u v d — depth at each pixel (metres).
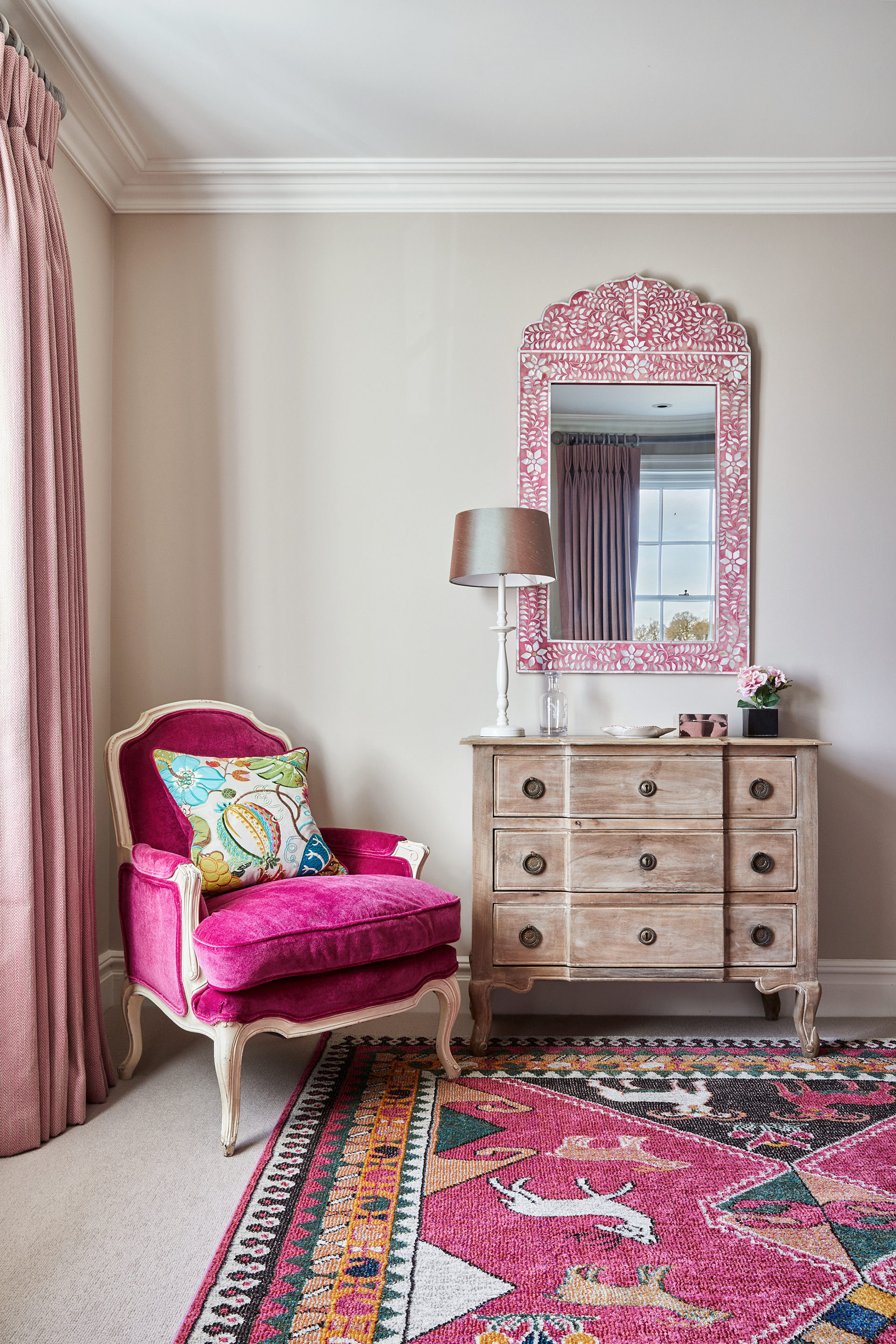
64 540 2.24
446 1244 1.59
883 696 3.04
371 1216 1.68
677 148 2.93
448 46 2.43
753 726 2.84
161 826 2.46
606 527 3.05
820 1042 2.70
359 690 3.07
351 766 3.06
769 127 2.82
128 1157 1.96
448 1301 1.43
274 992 2.01
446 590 3.07
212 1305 1.42
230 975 1.93
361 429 3.09
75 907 2.20
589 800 2.57
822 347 3.07
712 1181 1.83
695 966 2.56
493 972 2.58
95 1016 2.29
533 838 2.58
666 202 3.07
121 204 3.08
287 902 2.11
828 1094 2.29
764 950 2.59
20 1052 1.99
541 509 3.05
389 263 3.10
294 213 3.11
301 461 3.09
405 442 3.09
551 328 3.06
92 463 2.93
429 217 3.10
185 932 2.05
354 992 2.12
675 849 2.57
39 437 2.16
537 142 2.90
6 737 2.01
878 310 3.07
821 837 3.03
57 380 2.26
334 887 2.22
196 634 3.08
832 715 3.04
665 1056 2.57
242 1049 1.97
